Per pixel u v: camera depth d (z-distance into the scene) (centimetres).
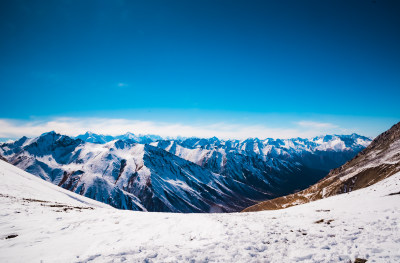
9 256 1197
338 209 2495
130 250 1290
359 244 1218
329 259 1080
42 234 1562
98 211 2434
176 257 1186
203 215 2445
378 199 2525
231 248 1302
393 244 1159
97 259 1173
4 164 6194
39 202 2856
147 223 1920
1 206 2183
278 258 1148
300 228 1722
